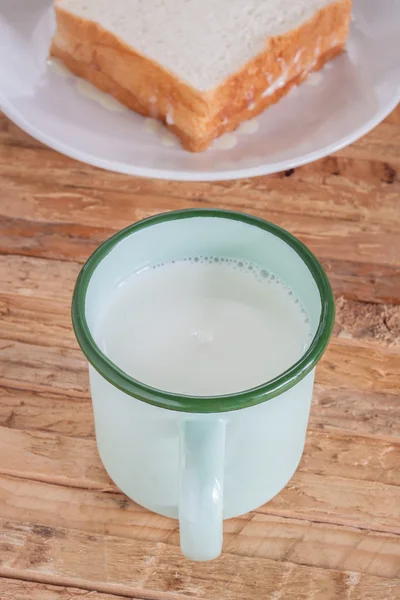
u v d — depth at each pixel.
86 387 0.44
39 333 0.46
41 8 0.66
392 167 0.57
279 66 0.60
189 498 0.32
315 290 0.35
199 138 0.57
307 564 0.39
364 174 0.56
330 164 0.57
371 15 0.66
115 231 0.52
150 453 0.35
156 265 0.39
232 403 0.32
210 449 0.32
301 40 0.61
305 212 0.54
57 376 0.44
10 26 0.64
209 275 0.39
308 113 0.60
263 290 0.39
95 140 0.57
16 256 0.50
